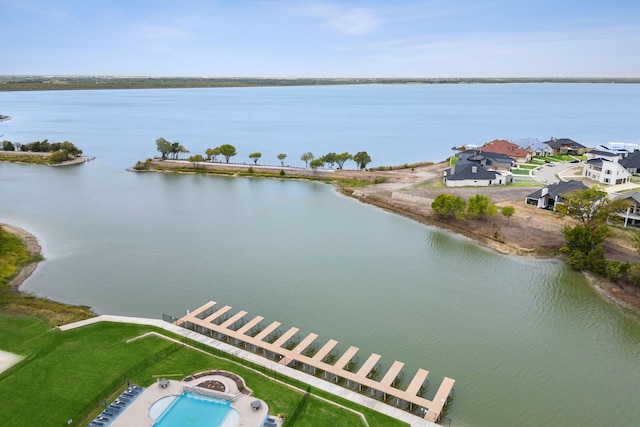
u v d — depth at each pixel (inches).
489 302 2501.2
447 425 1581.0
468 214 3727.9
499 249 3245.6
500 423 1609.3
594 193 3110.2
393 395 1675.7
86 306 2377.0
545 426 1600.6
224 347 1966.0
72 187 5064.0
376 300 2508.6
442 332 2193.7
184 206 4350.4
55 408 1553.9
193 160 6077.8
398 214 4104.3
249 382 1726.1
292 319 2299.5
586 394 1769.2
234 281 2714.1
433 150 7800.2
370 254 3176.7
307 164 6254.9
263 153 7504.9
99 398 1605.6
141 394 1626.5
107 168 6245.1
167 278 2736.2
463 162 5339.6
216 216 4028.1
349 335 2160.4
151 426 1472.7
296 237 3501.5
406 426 1534.2
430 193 4542.3
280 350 1937.7
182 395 1626.5
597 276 2775.6
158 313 2327.8
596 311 2409.0
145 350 1907.0
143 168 6077.8
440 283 2731.3
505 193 4434.1
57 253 3088.1
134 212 4106.8
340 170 5787.4
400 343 2097.7
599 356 2018.9
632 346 2096.5
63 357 1841.8
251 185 5305.1
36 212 4033.0
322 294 2571.4
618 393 1776.6
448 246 3341.5
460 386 1806.1
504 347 2076.8
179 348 1937.7
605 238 3122.5
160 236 3476.9
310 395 1664.6
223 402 1598.2
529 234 3417.8
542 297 2559.1
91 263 2935.5
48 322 2134.6
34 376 1716.3
